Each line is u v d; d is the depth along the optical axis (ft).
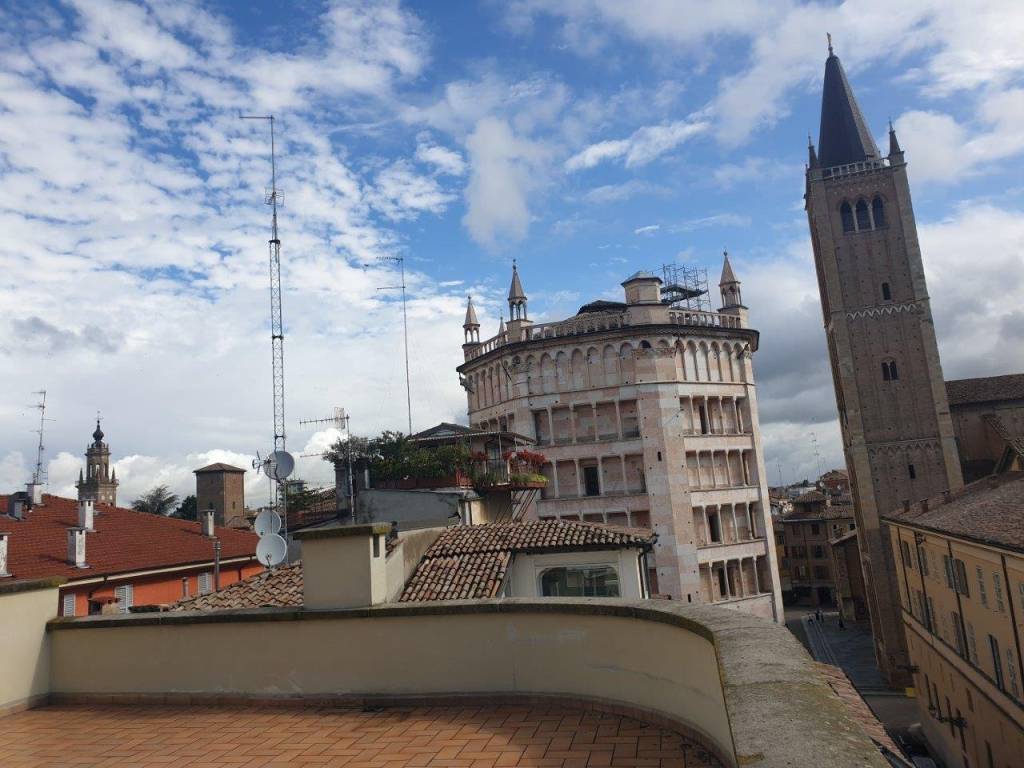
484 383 244.01
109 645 39.17
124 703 38.09
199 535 164.76
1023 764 104.99
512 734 28.09
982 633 120.98
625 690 29.14
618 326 217.15
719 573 217.15
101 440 422.82
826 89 256.93
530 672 32.14
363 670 34.71
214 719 33.91
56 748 31.27
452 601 34.27
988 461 246.47
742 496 224.33
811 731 13.96
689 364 223.30
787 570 395.96
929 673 164.96
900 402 227.20
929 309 228.22
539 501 215.31
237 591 67.26
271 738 30.48
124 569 124.47
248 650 36.70
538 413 223.51
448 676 33.42
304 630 35.99
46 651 39.86
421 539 76.43
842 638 278.87
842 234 239.09
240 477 383.45
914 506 188.55
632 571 76.43
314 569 36.99
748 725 14.78
